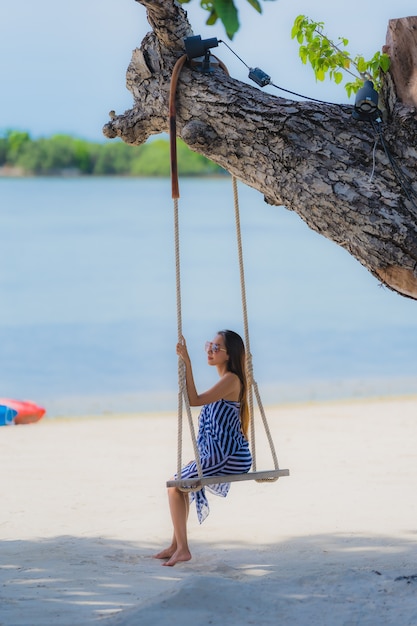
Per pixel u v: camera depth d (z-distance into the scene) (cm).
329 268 5488
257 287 4584
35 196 11400
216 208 10056
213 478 674
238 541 783
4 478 1090
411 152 587
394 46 599
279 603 523
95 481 1075
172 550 734
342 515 870
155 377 2442
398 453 1199
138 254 6019
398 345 2958
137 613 497
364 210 580
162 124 659
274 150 604
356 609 515
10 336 3222
